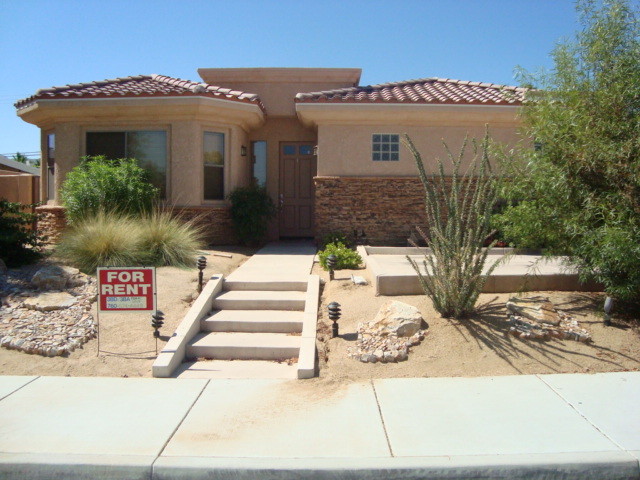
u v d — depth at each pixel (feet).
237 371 20.93
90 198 36.55
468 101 41.47
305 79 49.80
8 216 33.86
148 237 32.71
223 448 14.80
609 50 24.61
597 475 13.96
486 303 25.18
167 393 18.65
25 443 15.06
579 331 22.27
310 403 17.78
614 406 17.33
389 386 19.11
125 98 40.78
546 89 26.53
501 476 13.85
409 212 43.06
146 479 13.80
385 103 41.63
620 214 22.15
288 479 13.69
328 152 43.45
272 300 26.20
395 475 13.75
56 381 19.61
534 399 17.88
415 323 22.47
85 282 28.30
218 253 37.88
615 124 23.66
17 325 23.40
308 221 50.21
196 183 42.52
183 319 23.95
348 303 25.80
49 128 45.57
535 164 25.41
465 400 17.87
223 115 43.14
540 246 29.17
